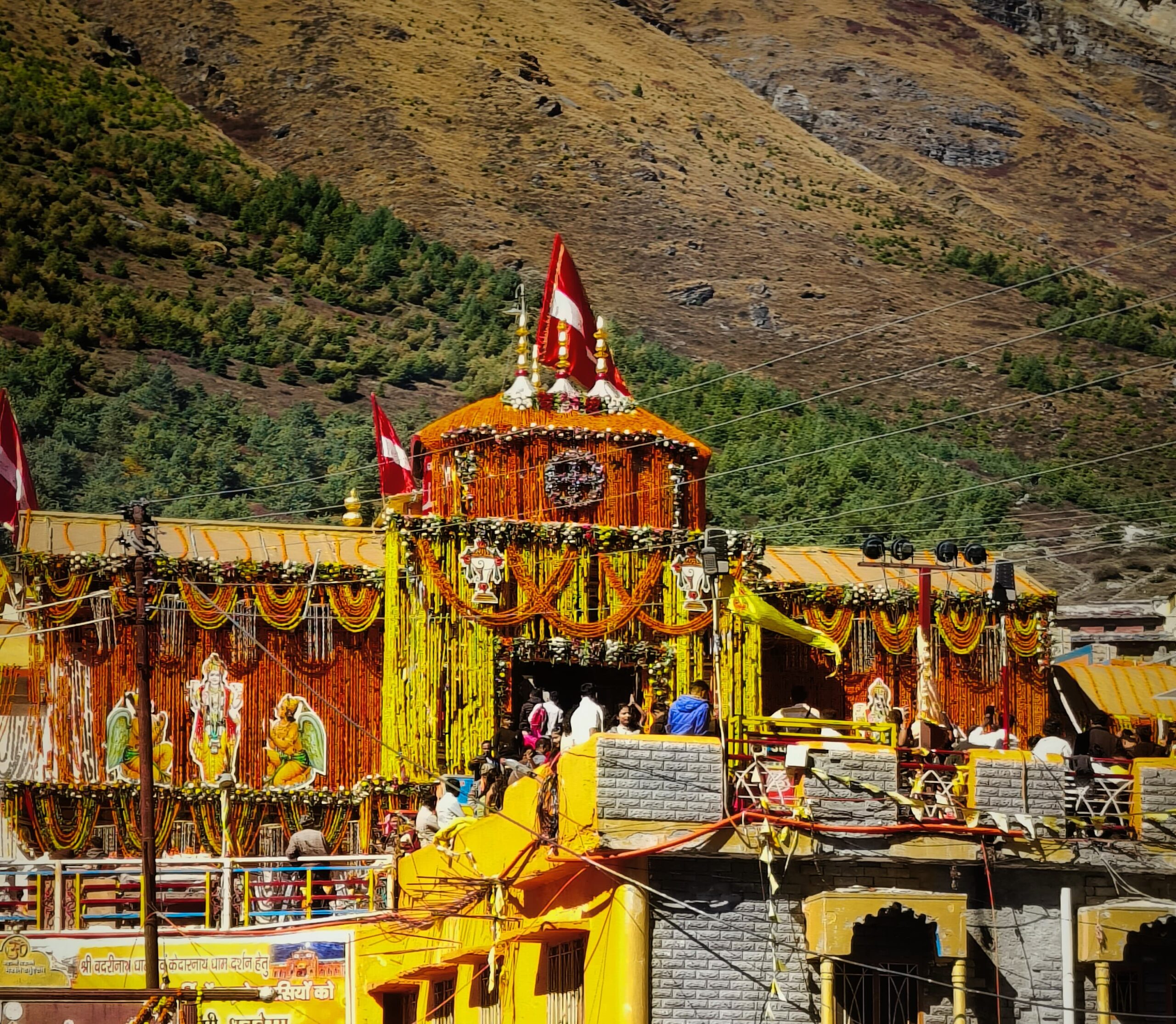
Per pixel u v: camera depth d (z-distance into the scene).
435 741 44.41
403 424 145.00
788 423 130.00
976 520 113.25
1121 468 159.00
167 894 43.06
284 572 45.88
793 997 26.67
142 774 37.84
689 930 26.48
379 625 46.88
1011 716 48.94
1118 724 50.47
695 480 47.94
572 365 49.44
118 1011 38.28
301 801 45.16
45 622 45.09
